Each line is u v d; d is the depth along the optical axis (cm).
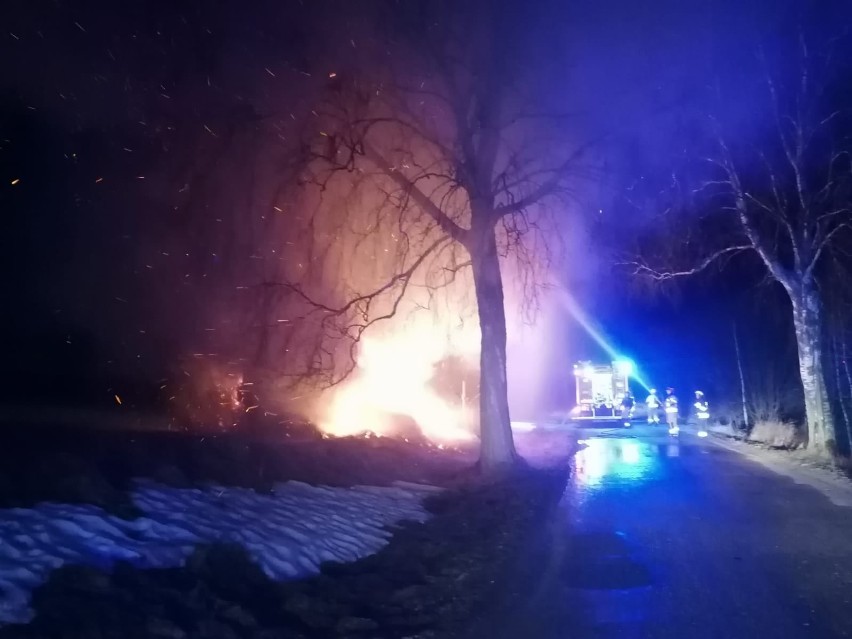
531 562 1122
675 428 3834
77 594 679
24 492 917
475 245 2092
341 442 2009
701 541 1262
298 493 1355
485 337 2120
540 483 1898
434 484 1850
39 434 1285
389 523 1324
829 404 2530
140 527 903
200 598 743
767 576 1032
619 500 1711
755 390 3906
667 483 2011
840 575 1035
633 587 982
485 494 1723
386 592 933
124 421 1546
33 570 701
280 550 980
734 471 2295
